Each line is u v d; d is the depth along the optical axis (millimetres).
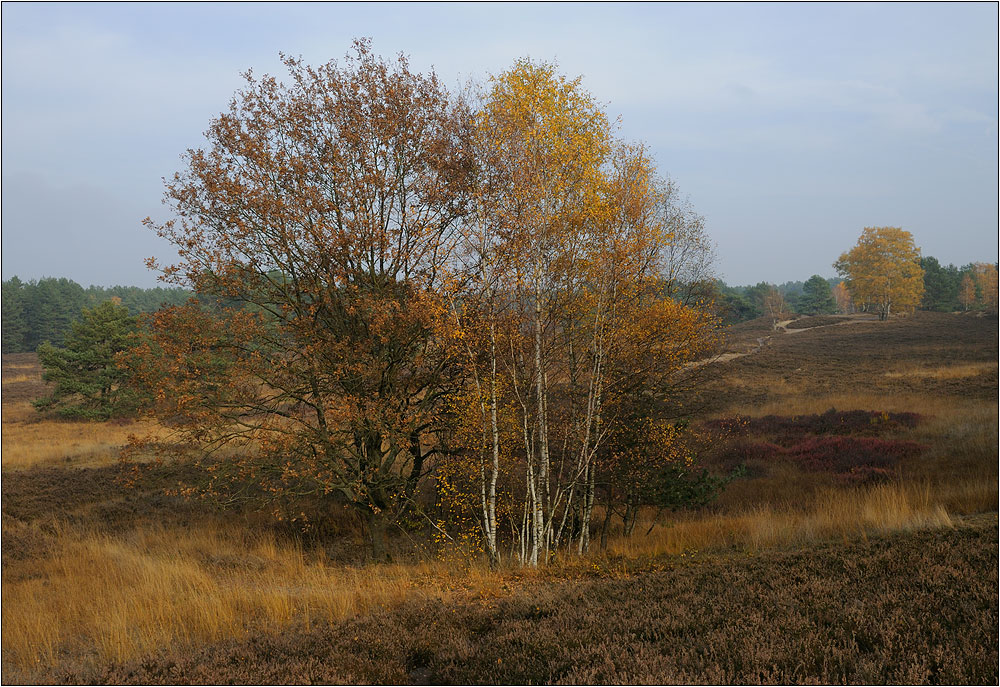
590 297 12883
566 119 12727
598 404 13148
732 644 5949
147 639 7898
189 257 13773
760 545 11539
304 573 12469
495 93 12742
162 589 10391
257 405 14188
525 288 12211
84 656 7531
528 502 13156
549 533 12883
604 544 14039
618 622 6941
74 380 37750
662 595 8023
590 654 6047
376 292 13844
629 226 12797
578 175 12594
